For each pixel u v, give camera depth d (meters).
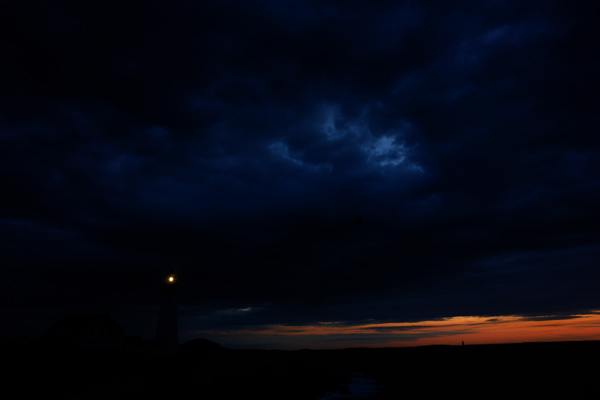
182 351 87.44
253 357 90.56
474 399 56.12
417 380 83.00
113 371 50.91
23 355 52.12
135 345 67.88
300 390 55.75
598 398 57.16
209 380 50.62
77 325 64.56
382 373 102.88
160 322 68.94
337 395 56.91
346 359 189.50
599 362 125.75
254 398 44.75
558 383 73.88
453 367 121.06
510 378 83.75
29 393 37.38
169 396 40.00
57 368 47.84
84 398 36.81
